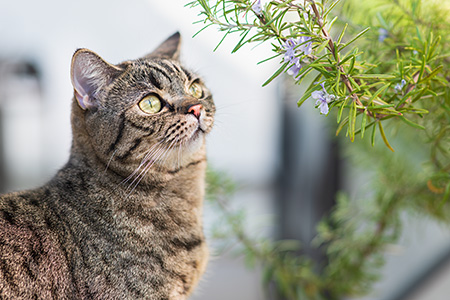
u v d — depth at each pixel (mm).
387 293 891
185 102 572
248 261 690
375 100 449
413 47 483
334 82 439
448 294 873
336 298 745
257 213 923
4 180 958
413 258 905
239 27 449
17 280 514
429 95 486
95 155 576
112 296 533
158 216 574
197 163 604
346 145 723
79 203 559
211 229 681
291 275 709
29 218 542
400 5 523
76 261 535
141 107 563
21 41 926
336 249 704
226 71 874
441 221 682
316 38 437
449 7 520
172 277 561
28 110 960
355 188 864
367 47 531
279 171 918
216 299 876
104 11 916
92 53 556
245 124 921
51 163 982
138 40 918
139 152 566
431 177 542
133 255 550
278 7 442
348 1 542
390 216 683
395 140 697
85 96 569
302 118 848
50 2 915
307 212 850
